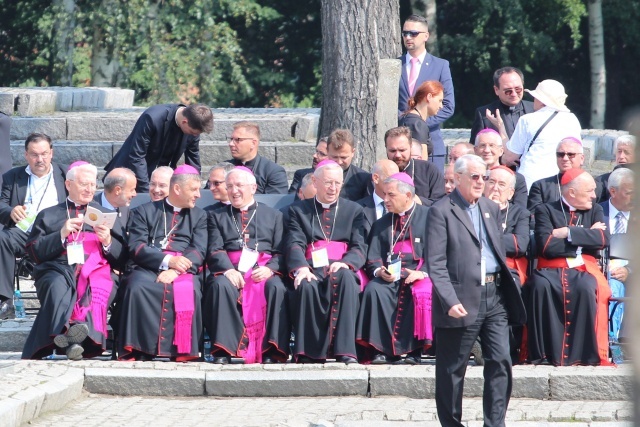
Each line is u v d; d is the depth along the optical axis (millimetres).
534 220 30344
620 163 31969
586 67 96688
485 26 87562
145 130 34219
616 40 95562
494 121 37562
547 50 86688
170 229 30125
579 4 86875
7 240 31766
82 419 23875
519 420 24266
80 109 55438
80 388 26609
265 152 46094
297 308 28781
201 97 79875
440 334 22328
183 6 78625
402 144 32594
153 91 78000
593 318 28375
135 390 26891
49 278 29016
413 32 41125
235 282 29109
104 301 28953
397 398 26797
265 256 30094
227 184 30391
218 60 80625
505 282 22375
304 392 26984
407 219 29781
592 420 24297
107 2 75750
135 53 77875
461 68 91938
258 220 30312
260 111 53875
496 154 32406
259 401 26516
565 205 29891
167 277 28938
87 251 29484
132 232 30078
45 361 28188
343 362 28375
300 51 95875
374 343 28562
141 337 28641
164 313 28703
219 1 80750
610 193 31188
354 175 33438
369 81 39250
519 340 29141
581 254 29344
